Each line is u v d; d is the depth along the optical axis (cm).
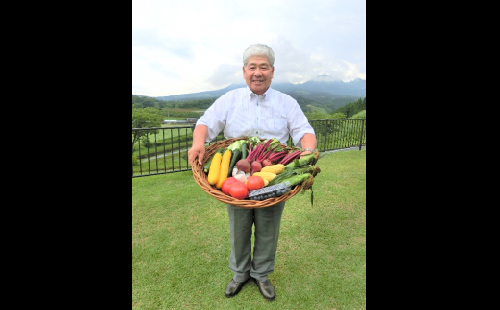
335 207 387
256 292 222
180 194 457
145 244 297
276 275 243
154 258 271
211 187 164
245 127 206
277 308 207
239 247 205
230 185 161
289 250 281
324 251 279
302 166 176
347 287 227
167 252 282
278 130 208
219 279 241
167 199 432
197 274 247
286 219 349
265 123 204
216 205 406
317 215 361
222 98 205
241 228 198
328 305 209
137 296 221
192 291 227
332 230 321
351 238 303
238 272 216
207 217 365
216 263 263
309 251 279
